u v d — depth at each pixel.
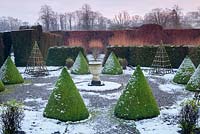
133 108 8.67
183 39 34.53
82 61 19.88
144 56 23.91
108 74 19.44
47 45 27.31
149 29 35.62
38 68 19.58
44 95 12.43
